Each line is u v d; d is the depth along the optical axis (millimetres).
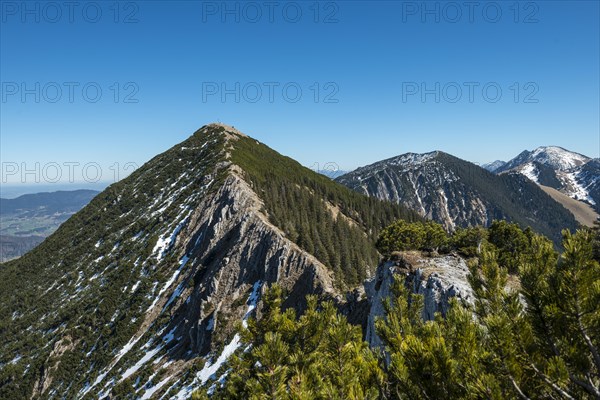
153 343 81375
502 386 7906
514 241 45719
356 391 8969
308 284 74500
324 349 13461
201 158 158250
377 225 140125
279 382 11445
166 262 102688
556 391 7973
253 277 81875
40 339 93812
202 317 76000
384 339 11203
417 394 8602
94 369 80438
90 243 133000
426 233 59562
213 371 64000
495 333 8047
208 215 107812
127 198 152250
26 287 126812
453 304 10875
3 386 84812
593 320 7684
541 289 8188
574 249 7910
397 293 14102
